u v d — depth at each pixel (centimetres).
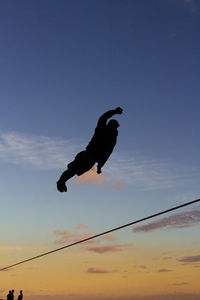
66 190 739
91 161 714
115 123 711
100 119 692
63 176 726
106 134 700
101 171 730
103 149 705
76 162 716
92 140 708
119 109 698
